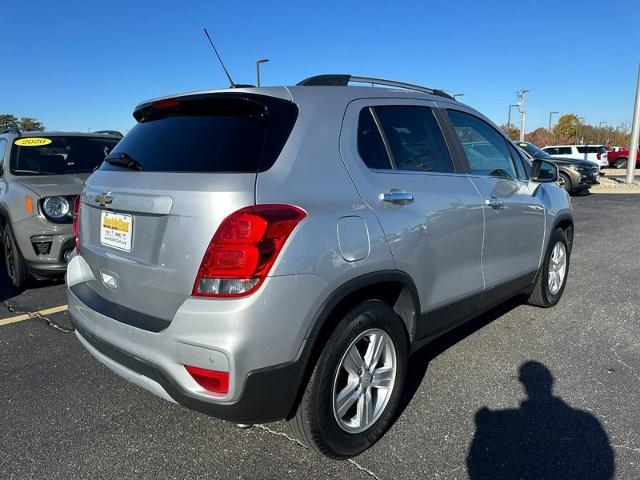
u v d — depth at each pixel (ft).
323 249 7.50
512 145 13.71
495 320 15.21
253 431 9.49
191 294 7.20
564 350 13.00
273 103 8.19
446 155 10.85
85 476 8.26
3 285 18.98
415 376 11.61
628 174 68.59
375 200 8.63
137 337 7.66
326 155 8.27
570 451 8.80
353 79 9.79
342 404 8.29
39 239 16.57
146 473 8.34
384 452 8.83
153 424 9.73
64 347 13.35
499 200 11.88
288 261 7.11
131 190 8.16
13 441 9.19
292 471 8.36
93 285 9.37
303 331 7.31
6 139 19.89
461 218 10.47
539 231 14.10
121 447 9.02
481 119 12.69
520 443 9.04
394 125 9.80
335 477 8.20
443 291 10.21
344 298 7.92
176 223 7.37
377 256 8.32
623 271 21.06
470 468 8.38
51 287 18.63
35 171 18.75
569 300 17.08
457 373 11.75
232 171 7.41
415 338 9.72
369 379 8.69
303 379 7.73
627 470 8.29
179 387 7.22
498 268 12.19
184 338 7.06
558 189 15.85
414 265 9.20
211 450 8.93
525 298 16.17
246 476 8.25
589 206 44.75
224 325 6.85
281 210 7.20
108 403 10.52
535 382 11.28
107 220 8.84
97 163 20.29
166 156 8.29
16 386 11.23
